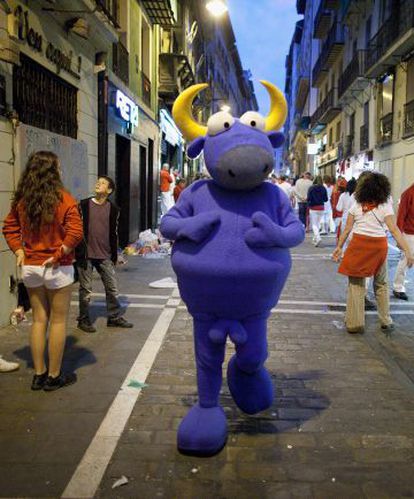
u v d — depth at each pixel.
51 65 7.78
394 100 20.30
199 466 3.27
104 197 6.15
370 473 3.22
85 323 6.10
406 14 17.97
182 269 3.33
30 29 6.97
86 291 6.06
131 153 14.08
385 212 5.94
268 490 3.03
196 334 3.53
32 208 4.12
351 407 4.13
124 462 3.30
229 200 3.35
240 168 3.15
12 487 3.03
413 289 8.62
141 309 7.15
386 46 19.78
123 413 3.95
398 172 19.70
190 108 3.56
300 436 3.66
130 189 13.99
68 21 8.34
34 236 4.21
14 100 6.72
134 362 5.06
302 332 6.16
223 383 4.58
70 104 8.96
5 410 4.00
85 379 4.63
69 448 3.46
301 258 12.41
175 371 4.84
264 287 3.30
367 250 5.91
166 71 19.09
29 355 5.19
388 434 3.71
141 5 15.23
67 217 4.20
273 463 3.32
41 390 4.37
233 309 3.36
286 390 4.46
